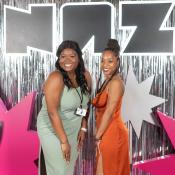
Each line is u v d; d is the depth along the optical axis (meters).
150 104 2.65
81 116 2.19
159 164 2.67
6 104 2.78
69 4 2.68
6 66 2.76
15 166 2.75
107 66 2.27
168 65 2.63
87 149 2.75
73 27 2.69
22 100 2.70
